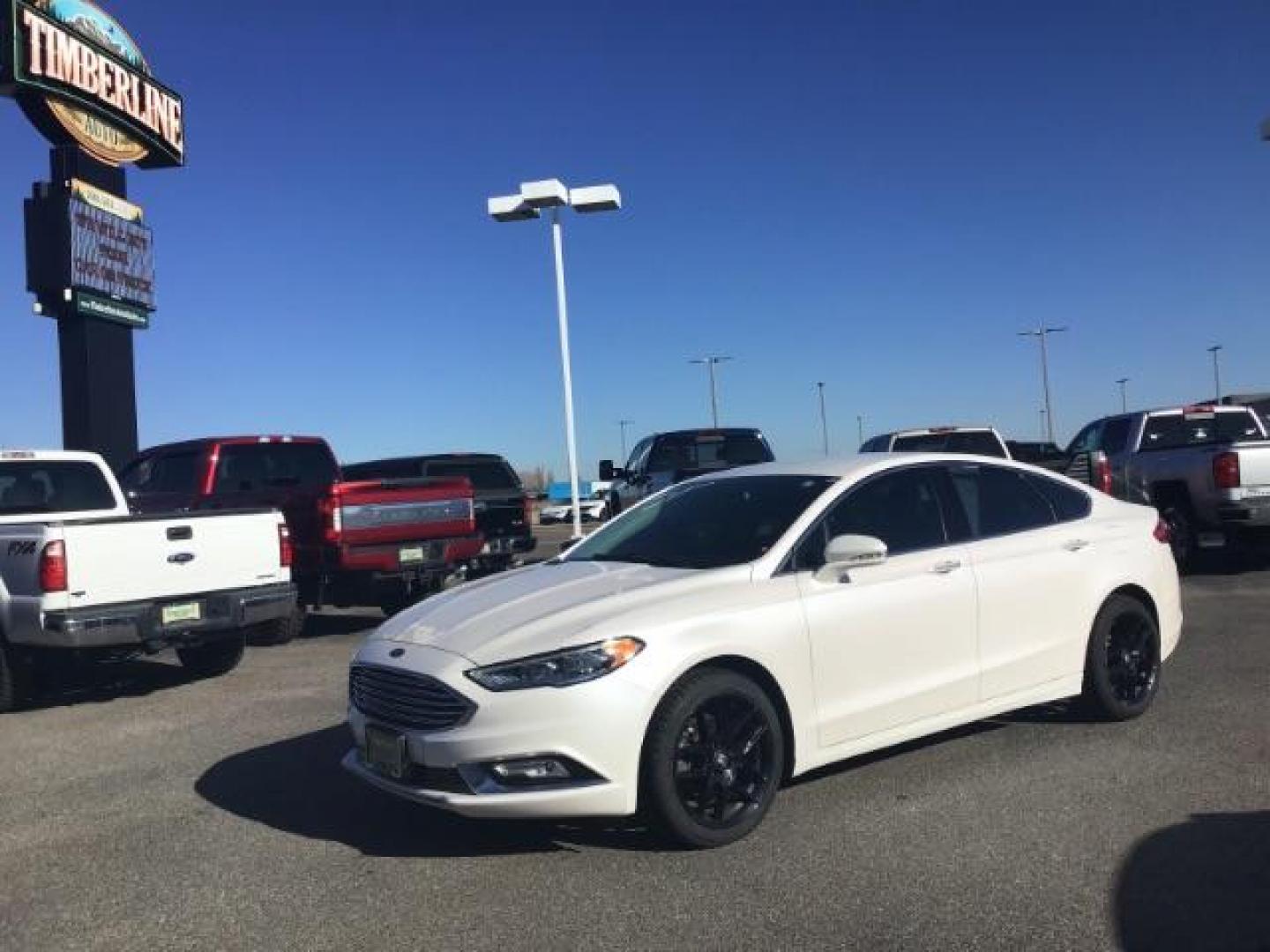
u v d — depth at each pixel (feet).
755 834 16.10
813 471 19.45
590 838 16.24
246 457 41.63
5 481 31.89
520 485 53.67
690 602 16.11
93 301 73.15
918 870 14.64
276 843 16.80
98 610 26.63
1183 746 19.85
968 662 18.93
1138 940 12.50
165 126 81.30
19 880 15.72
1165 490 45.09
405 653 16.17
